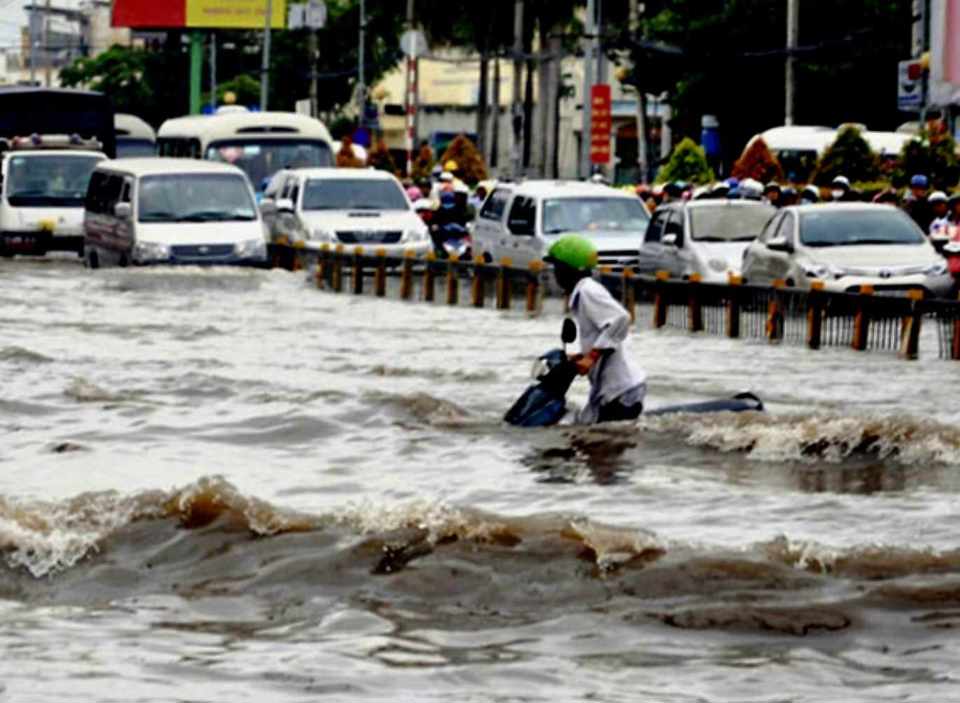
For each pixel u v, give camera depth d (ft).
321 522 72.79
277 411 111.65
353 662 57.06
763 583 64.39
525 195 220.02
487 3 520.01
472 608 63.10
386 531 71.15
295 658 57.36
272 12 601.21
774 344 160.04
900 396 121.49
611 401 98.17
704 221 199.11
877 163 267.59
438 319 185.57
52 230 261.24
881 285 177.47
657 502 80.94
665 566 66.28
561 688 54.24
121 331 168.96
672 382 129.29
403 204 241.35
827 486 84.12
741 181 250.16
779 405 115.14
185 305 199.82
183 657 57.67
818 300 157.99
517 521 71.97
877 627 59.82
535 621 61.41
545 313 192.95
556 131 513.86
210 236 230.48
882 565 66.23
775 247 181.88
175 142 297.12
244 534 71.77
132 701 52.90
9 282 224.33
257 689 54.08
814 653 57.41
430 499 81.71
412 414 108.88
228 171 236.84
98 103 298.76
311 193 240.12
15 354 143.33
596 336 97.86
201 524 72.90
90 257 247.29
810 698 53.06
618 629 60.18
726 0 428.97
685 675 55.42
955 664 56.18
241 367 137.39
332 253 221.87
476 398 118.01
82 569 68.59
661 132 607.37
